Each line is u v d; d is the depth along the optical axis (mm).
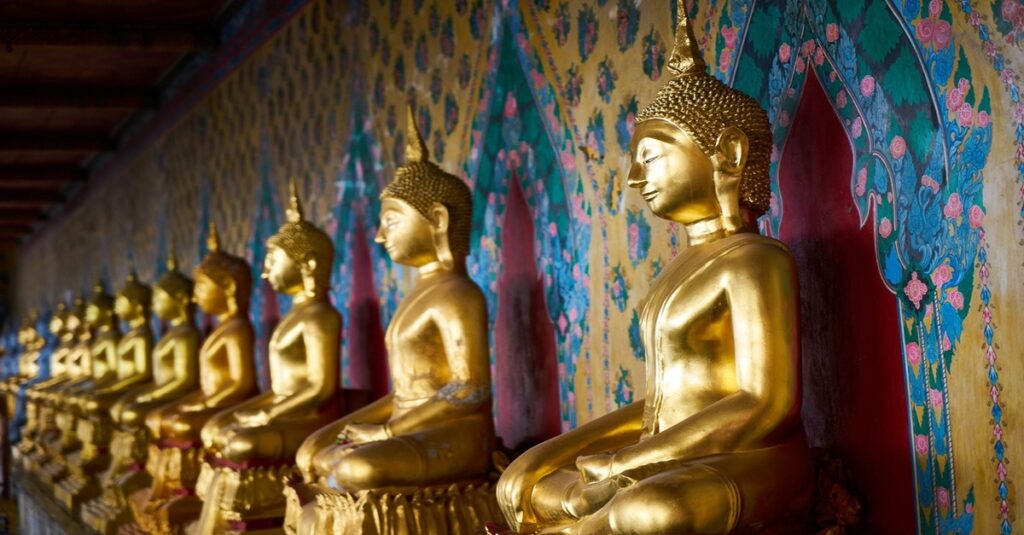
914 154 4039
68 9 10242
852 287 4348
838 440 4422
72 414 12953
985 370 3758
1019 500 3639
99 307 13703
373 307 8539
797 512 3902
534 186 6465
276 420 7062
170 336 10305
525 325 6590
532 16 6465
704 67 4316
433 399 5684
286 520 6246
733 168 4121
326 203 9359
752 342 3900
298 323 7324
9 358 27109
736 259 3992
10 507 14383
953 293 3881
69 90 13070
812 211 4543
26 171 18031
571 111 6094
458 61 7293
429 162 6203
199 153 12656
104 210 17359
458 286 5879
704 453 3822
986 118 3734
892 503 4168
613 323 5758
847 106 4355
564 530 4160
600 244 5859
